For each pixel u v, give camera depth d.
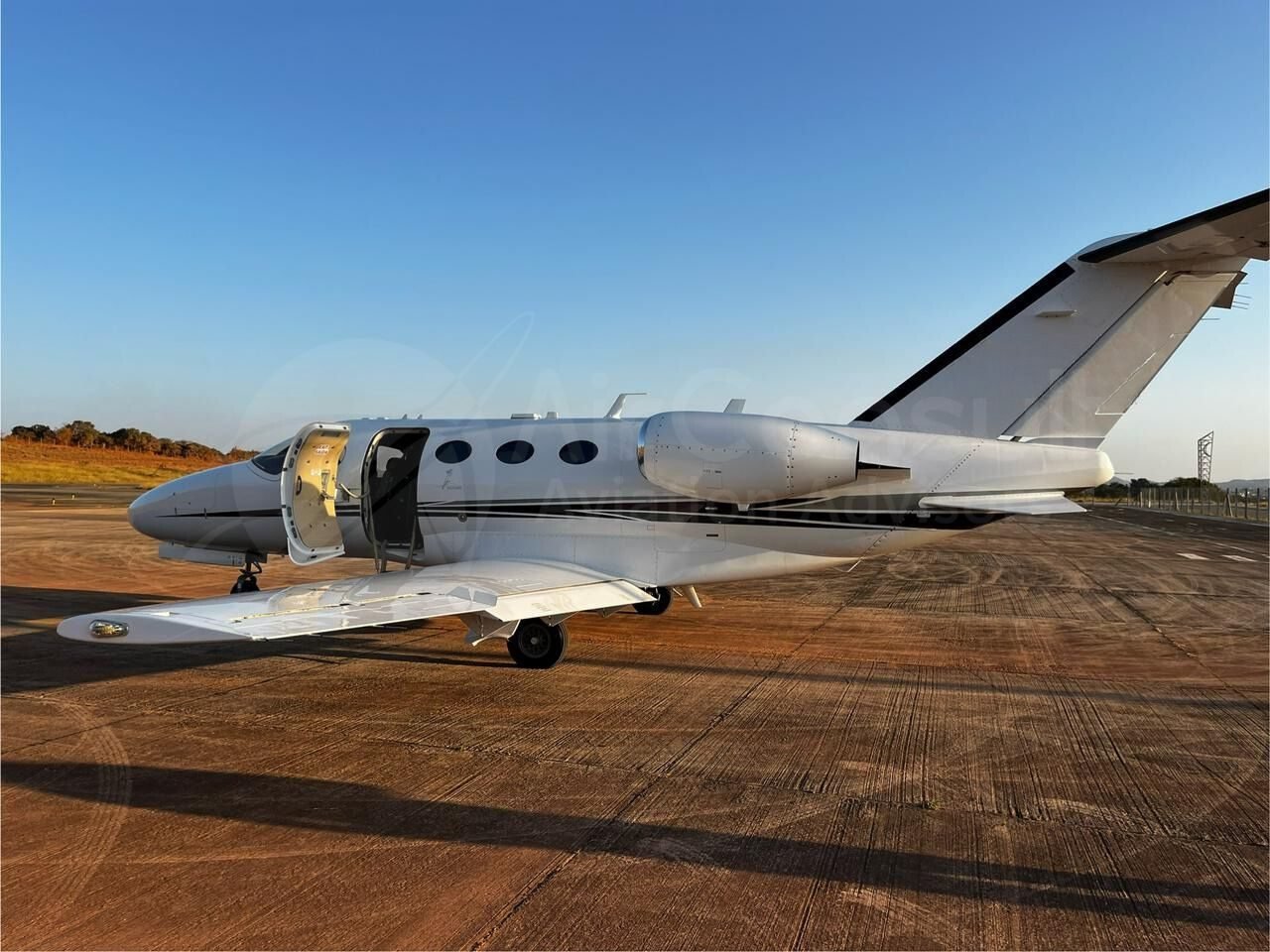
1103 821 4.71
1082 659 8.88
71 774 5.37
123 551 18.72
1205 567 18.47
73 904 3.72
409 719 6.60
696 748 5.91
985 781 5.31
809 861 4.19
